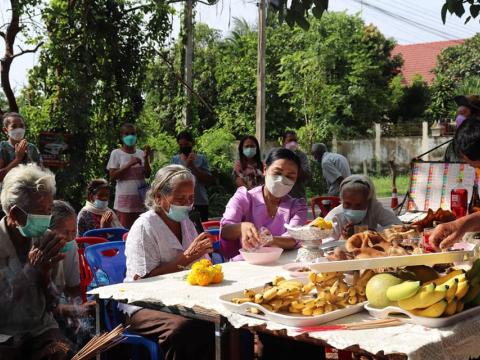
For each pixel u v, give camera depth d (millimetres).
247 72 20750
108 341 2529
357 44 22500
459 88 24797
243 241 3537
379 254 2537
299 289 2400
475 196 5402
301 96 20891
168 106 15594
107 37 10250
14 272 2668
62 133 9922
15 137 5887
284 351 3432
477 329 2191
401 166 22453
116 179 7258
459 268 2824
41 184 2670
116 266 3797
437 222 4016
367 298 2355
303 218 4016
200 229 4672
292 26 4621
